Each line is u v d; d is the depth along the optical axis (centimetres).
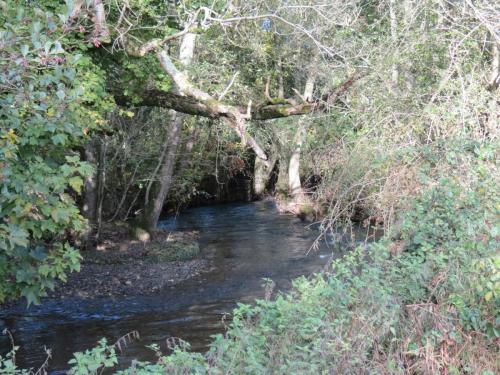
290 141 2564
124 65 981
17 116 566
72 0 586
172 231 2242
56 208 587
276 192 3056
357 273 716
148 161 2125
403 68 1119
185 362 500
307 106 1086
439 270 650
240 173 3347
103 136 1772
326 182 1069
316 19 1430
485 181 702
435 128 845
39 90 590
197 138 2267
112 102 948
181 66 1377
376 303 580
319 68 1689
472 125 824
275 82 2206
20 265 612
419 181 748
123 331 1109
